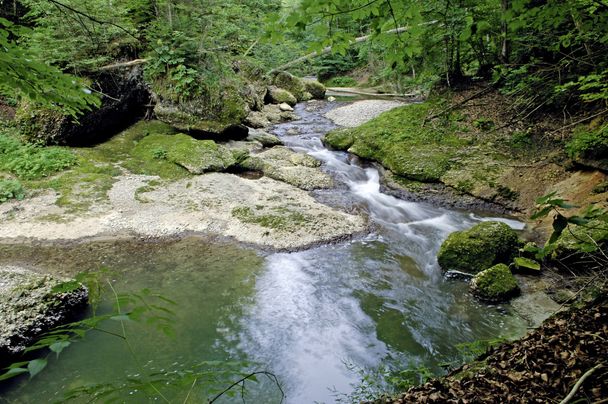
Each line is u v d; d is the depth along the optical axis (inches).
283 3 552.1
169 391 150.9
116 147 430.9
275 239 287.9
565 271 229.5
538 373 105.7
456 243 249.4
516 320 198.7
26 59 107.7
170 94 468.1
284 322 203.8
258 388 158.6
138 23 457.4
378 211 346.9
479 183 347.9
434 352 179.8
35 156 365.4
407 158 395.2
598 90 274.4
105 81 432.5
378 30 109.2
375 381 162.1
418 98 749.3
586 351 107.4
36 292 184.4
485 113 414.9
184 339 187.2
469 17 124.1
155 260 260.7
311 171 414.6
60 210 309.6
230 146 466.6
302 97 834.8
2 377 41.7
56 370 164.6
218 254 270.5
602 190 273.7
